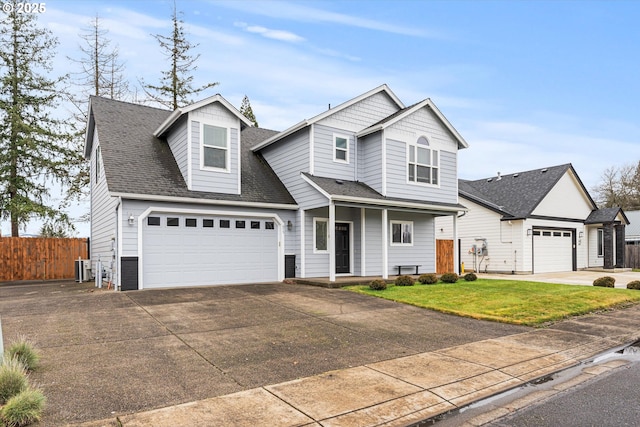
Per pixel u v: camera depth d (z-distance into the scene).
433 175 16.23
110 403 4.02
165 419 3.70
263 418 3.78
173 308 8.69
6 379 3.95
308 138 14.30
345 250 15.19
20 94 19.88
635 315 9.43
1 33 19.78
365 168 15.49
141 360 5.38
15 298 10.09
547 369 5.57
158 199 11.48
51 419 3.63
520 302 10.14
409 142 15.46
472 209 22.39
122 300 9.53
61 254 17.03
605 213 23.50
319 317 8.24
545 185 21.64
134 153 13.16
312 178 13.68
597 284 13.80
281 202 13.93
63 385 4.46
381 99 16.23
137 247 11.29
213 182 12.88
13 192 19.28
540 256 20.97
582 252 23.50
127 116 15.31
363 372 5.16
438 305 9.68
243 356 5.66
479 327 7.94
